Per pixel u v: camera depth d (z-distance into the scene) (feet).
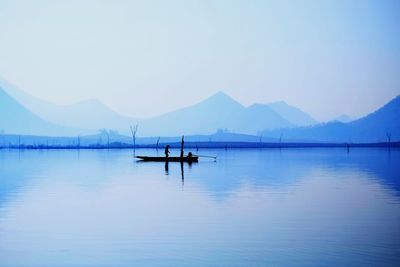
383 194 100.07
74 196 99.04
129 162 272.31
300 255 49.29
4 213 76.28
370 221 67.67
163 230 62.13
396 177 145.79
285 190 108.58
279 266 45.55
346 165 223.71
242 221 68.18
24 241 56.18
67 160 312.91
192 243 54.80
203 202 88.48
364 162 256.73
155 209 79.87
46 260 48.14
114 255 49.83
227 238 57.26
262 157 364.17
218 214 74.33
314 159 310.04
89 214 75.00
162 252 50.93
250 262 46.96
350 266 45.34
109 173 171.53
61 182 132.57
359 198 93.45
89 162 276.82
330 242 54.85
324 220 68.64
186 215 73.61
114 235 59.21
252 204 85.35
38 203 88.22
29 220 69.67
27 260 48.19
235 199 92.53
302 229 62.28
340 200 90.43
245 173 166.61
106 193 104.37
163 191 107.65
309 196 96.99
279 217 71.31
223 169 192.95
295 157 359.25
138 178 145.59
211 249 52.06
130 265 46.26
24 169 201.87
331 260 47.37
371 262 46.57
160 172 175.01
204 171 179.83
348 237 57.36
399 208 79.87
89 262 47.37
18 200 92.99
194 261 47.44
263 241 55.57
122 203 87.81
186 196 98.02
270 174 161.27
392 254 49.37
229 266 45.70
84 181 135.74
